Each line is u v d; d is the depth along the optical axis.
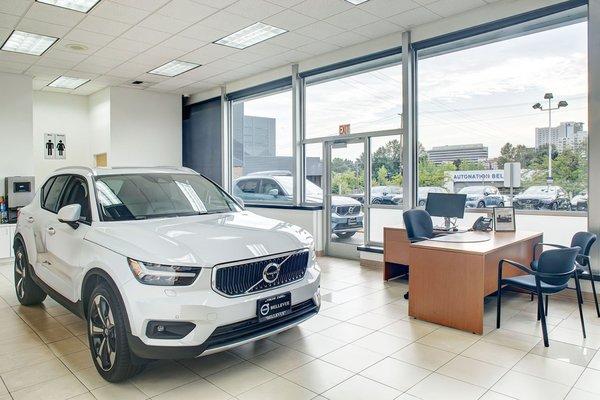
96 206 3.06
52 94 9.01
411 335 3.40
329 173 6.93
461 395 2.46
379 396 2.45
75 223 3.09
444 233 4.62
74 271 2.92
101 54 6.52
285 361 2.92
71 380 2.66
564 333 3.43
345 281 5.23
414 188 5.77
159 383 2.61
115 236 2.71
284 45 6.22
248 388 2.54
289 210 7.27
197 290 2.38
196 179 3.81
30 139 7.62
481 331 3.40
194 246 2.53
